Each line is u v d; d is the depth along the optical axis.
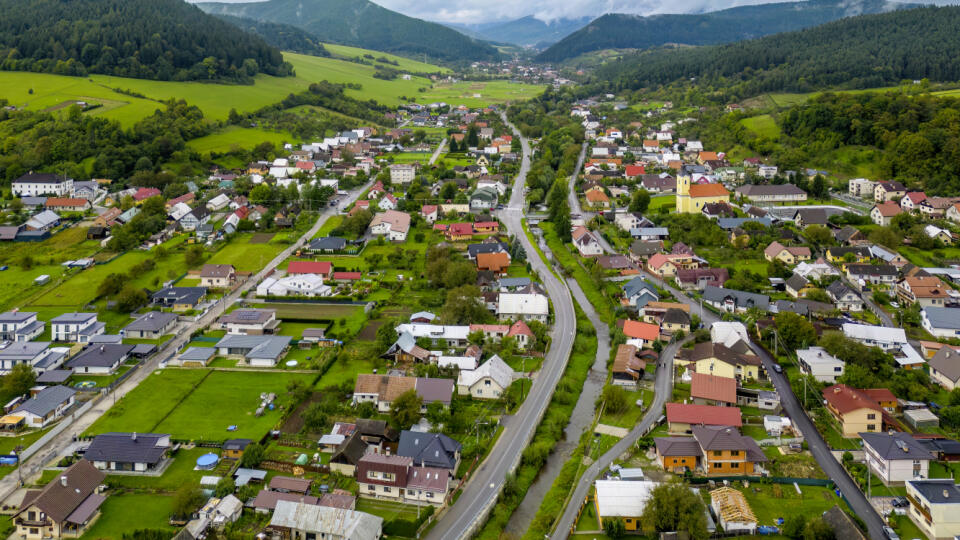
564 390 121.50
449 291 162.50
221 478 93.69
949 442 100.31
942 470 95.81
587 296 172.38
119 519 85.75
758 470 96.44
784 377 127.88
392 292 172.12
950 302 156.50
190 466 97.88
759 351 139.38
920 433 106.00
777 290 171.50
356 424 106.56
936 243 198.25
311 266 183.00
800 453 101.25
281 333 148.75
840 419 108.12
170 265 193.50
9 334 145.00
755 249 199.75
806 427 109.75
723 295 161.00
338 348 139.50
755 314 153.50
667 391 121.94
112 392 121.81
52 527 83.06
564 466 99.06
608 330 151.88
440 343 140.88
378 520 83.25
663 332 146.12
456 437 106.19
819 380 124.25
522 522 87.62
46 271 186.50
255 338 141.50
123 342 144.25
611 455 101.50
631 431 108.50
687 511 82.50
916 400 114.81
